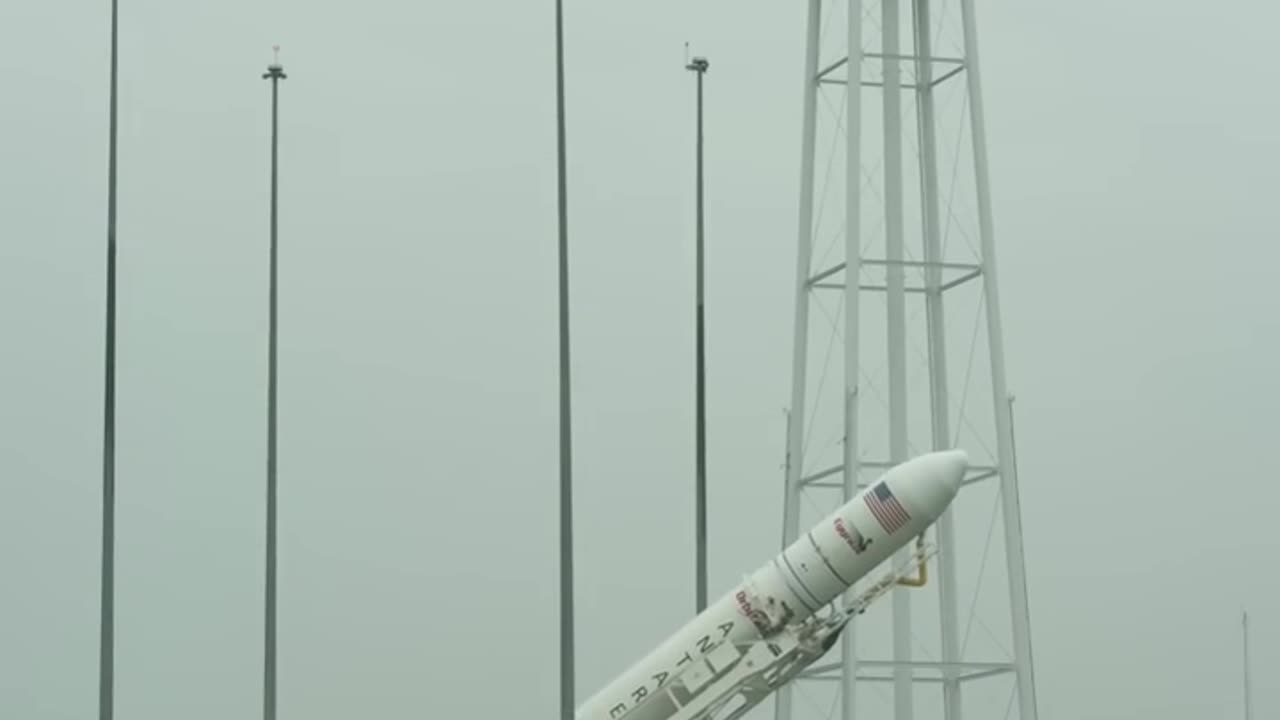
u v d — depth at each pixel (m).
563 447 76.75
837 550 60.28
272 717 77.75
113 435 77.25
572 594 75.75
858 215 72.88
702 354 78.69
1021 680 72.44
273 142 82.25
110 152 78.56
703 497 77.69
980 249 74.88
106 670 76.38
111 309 77.56
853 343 72.06
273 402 79.62
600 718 60.88
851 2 74.06
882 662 70.94
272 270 80.81
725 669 60.59
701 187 79.75
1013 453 73.75
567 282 77.69
